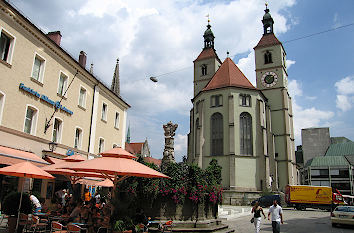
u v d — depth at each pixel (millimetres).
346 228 20688
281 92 60250
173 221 15031
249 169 46375
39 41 22172
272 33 65562
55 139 24781
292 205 44500
